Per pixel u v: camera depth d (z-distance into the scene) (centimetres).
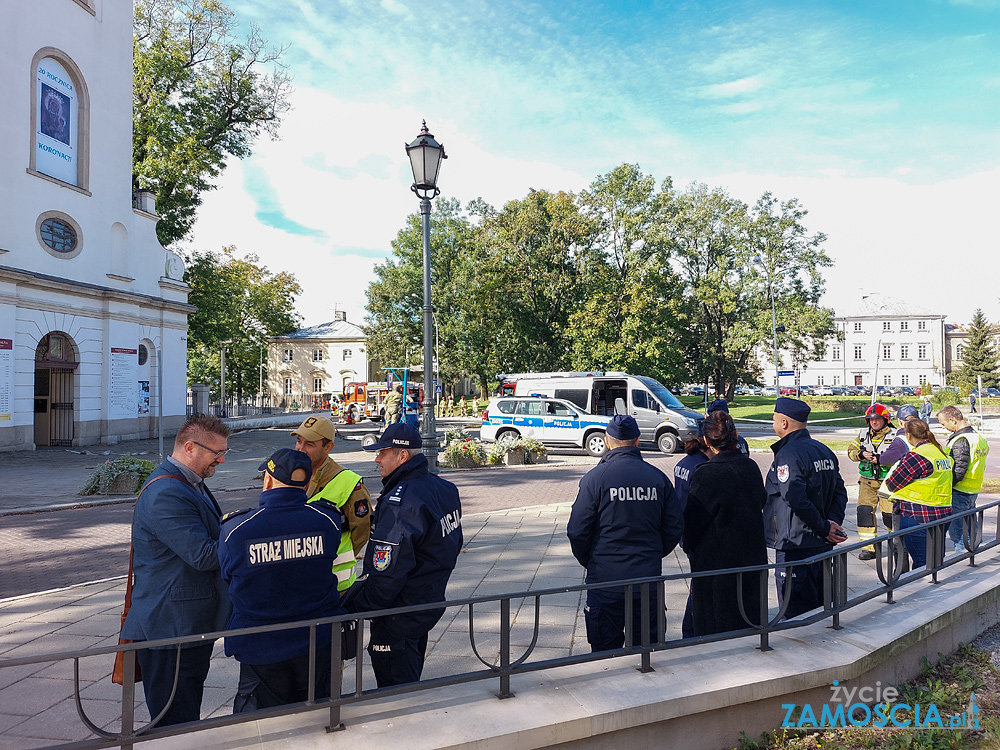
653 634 368
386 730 261
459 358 5022
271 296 5572
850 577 629
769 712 332
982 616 496
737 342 4566
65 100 2133
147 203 2539
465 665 424
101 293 2191
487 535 845
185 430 293
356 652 287
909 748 332
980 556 597
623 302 3919
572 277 4181
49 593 619
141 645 237
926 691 390
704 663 336
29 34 1977
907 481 551
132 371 2356
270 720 268
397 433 310
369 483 1375
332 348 7344
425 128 798
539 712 278
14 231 1931
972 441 595
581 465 1667
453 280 4962
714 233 4750
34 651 475
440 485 317
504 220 4325
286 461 271
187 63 2952
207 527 285
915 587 495
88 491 1200
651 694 298
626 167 4056
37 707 375
